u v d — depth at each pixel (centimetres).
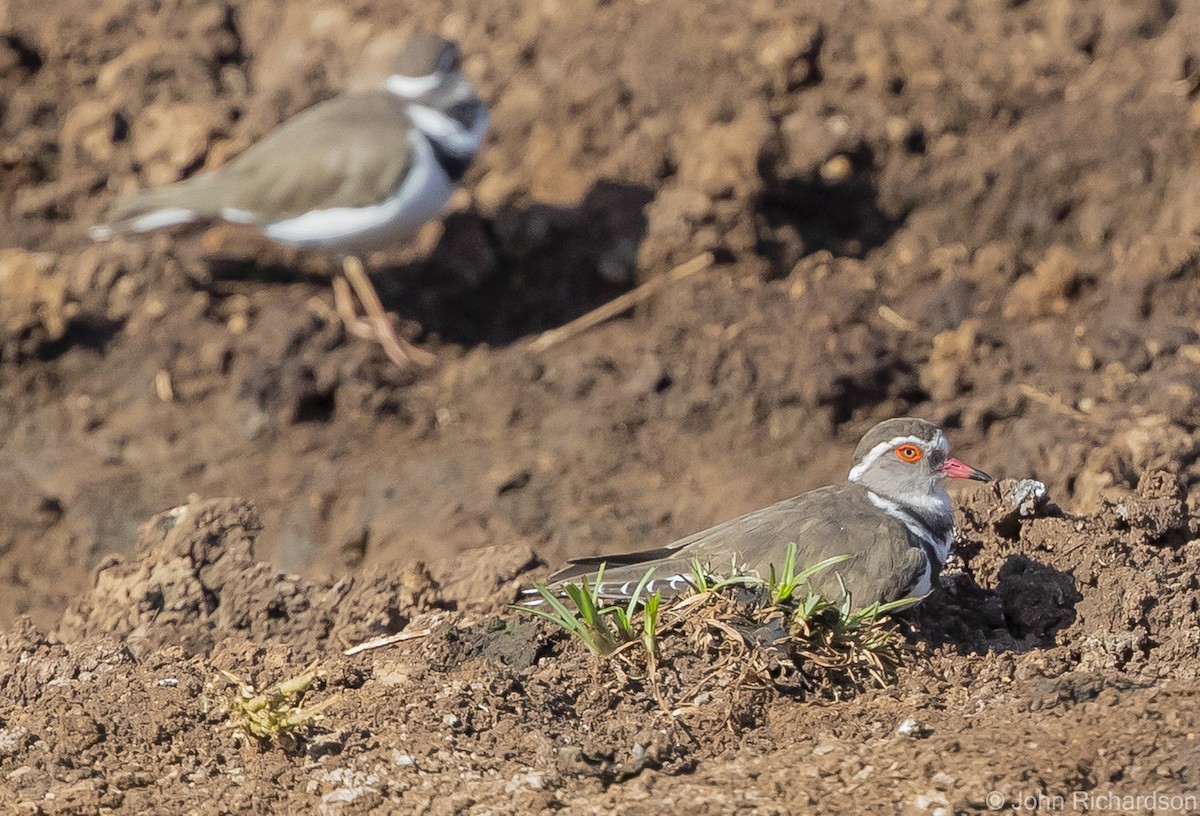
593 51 1881
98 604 1140
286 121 1830
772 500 1411
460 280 1734
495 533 1411
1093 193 1662
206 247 1775
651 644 926
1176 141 1659
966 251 1672
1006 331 1554
